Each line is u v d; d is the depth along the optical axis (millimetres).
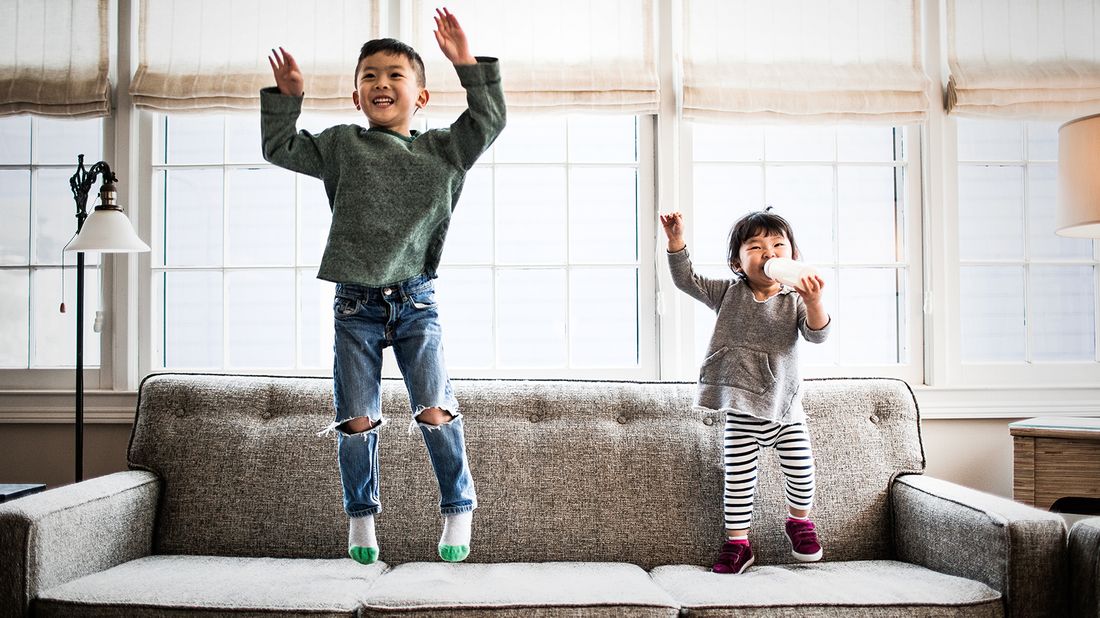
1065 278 2846
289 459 2168
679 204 2730
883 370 2746
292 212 2955
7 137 2797
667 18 2744
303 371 2705
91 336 2736
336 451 2182
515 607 1656
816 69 2707
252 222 2947
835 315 2807
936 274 2729
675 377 2695
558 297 2867
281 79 1661
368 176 1629
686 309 2717
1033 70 2730
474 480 2152
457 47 1594
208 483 2139
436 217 1670
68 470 2639
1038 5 2760
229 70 2666
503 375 2727
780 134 2852
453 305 2891
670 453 2195
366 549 1692
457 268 2756
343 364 1678
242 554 2092
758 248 2129
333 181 1694
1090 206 2188
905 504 2104
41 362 2766
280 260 2822
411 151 1659
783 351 2084
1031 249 2855
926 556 1991
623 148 2838
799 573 1909
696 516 2131
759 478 2176
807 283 1923
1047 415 2654
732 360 2084
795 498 2059
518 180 2936
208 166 2764
